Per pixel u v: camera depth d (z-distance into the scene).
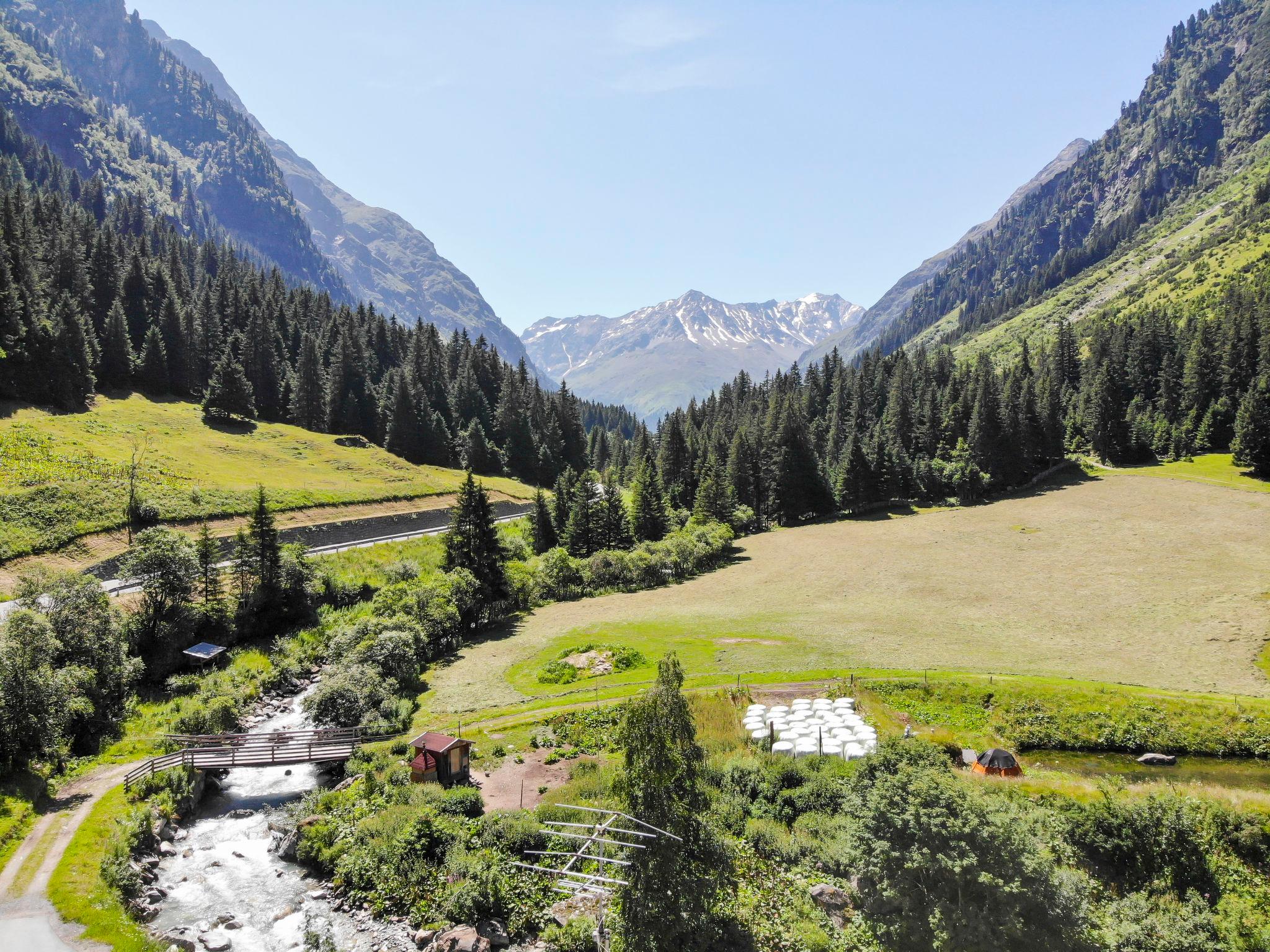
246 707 50.62
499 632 70.50
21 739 34.25
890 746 31.56
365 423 148.25
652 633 65.38
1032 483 124.44
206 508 83.88
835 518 121.69
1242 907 26.00
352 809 35.19
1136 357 150.62
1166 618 60.09
